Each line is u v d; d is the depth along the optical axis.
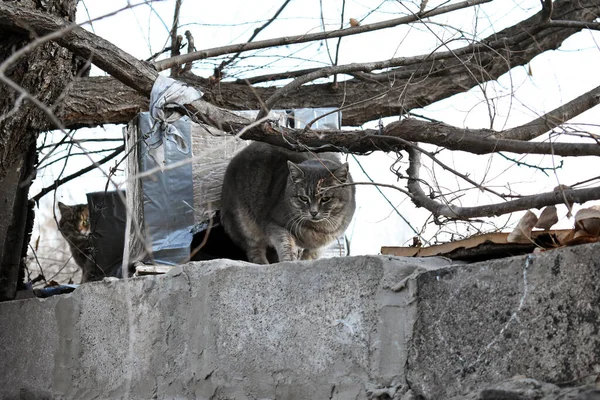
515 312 3.20
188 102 5.27
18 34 5.24
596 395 2.78
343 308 3.78
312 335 3.87
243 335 4.16
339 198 7.22
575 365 2.99
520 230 3.76
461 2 5.76
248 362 4.11
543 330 3.10
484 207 4.16
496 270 3.29
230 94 7.46
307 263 3.96
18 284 6.82
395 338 3.58
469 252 4.02
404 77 7.13
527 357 3.13
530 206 3.88
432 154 4.71
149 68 5.37
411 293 3.55
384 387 3.56
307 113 6.49
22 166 6.09
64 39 5.12
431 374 3.43
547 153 4.24
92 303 5.14
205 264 4.46
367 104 7.55
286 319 3.99
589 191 3.60
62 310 5.38
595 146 4.00
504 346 3.21
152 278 4.75
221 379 4.21
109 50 5.21
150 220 5.83
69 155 7.09
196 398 4.34
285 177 7.30
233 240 7.03
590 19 7.45
